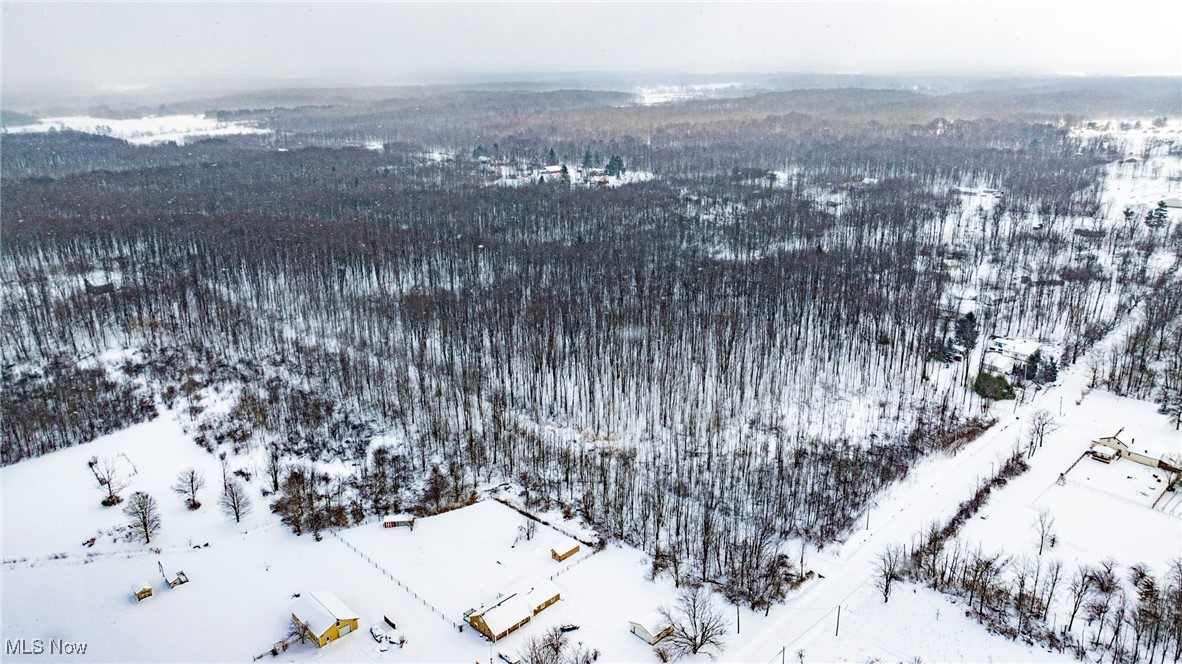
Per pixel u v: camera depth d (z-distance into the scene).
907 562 108.00
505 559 111.12
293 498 124.62
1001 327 196.50
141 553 113.81
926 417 153.25
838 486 128.12
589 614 98.62
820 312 188.75
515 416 157.88
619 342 173.38
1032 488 127.75
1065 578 102.88
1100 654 89.94
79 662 92.12
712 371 171.62
